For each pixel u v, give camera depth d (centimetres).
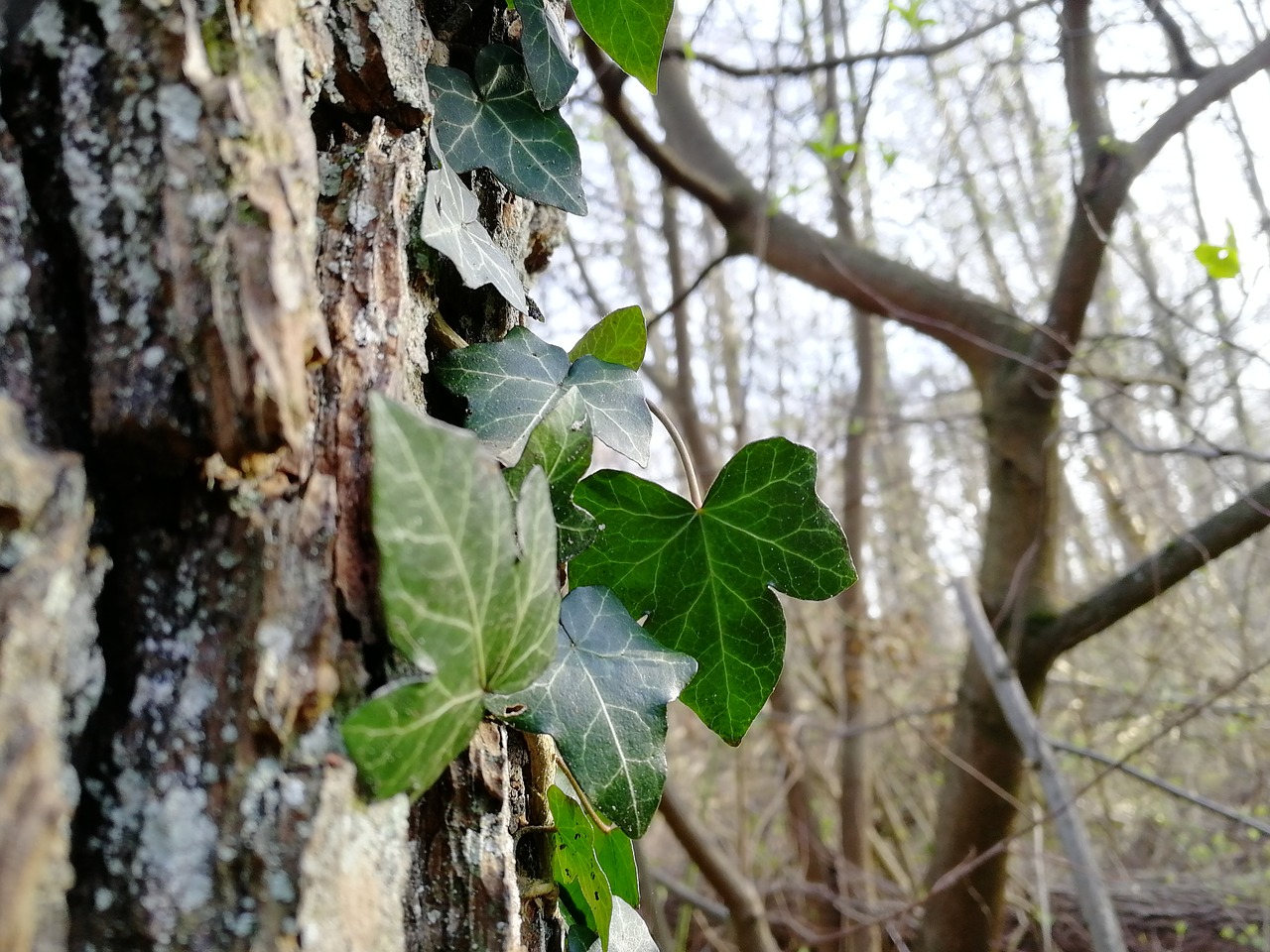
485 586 15
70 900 14
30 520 13
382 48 19
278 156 15
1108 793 115
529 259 37
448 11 23
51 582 13
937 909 74
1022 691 67
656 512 23
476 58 23
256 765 14
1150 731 114
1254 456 57
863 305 83
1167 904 95
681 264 109
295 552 15
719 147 85
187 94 15
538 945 21
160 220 14
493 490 15
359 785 15
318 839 14
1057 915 95
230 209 15
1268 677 113
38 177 15
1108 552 177
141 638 15
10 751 12
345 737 14
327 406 16
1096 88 70
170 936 14
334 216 18
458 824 18
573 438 19
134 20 15
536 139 23
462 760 18
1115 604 66
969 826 73
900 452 178
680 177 75
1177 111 63
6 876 11
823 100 101
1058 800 58
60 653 13
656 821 122
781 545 23
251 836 14
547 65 23
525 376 21
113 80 15
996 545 76
